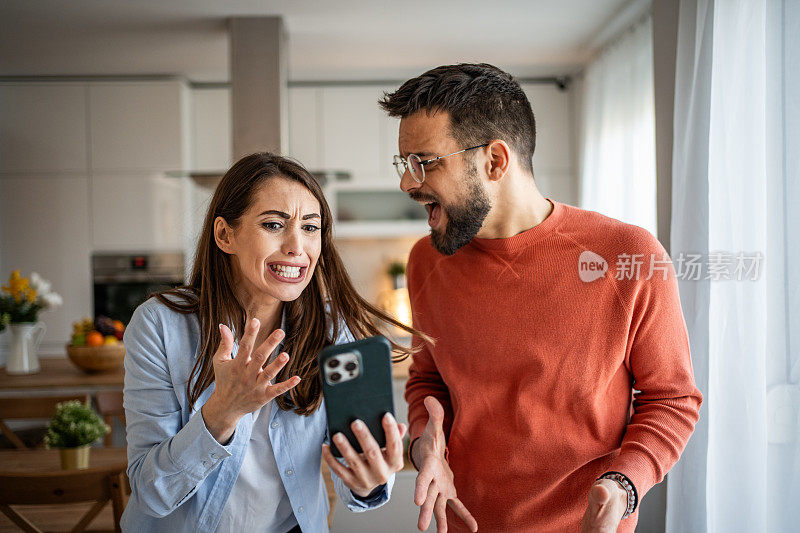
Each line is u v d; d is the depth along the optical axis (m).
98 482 1.46
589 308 1.17
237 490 1.14
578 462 1.18
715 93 1.96
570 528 1.21
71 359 3.15
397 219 4.85
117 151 4.48
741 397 1.83
